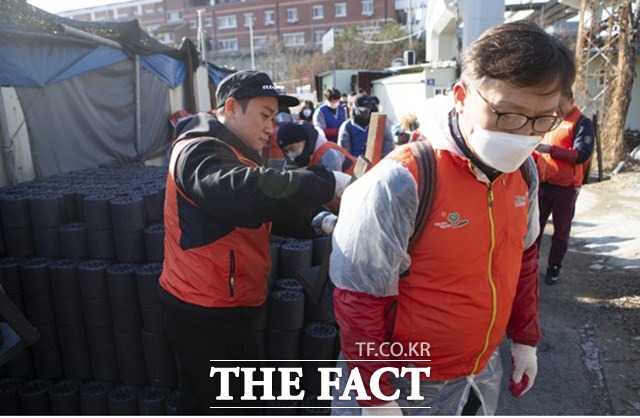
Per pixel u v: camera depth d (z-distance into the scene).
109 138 7.06
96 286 2.68
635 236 5.75
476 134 1.26
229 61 47.81
